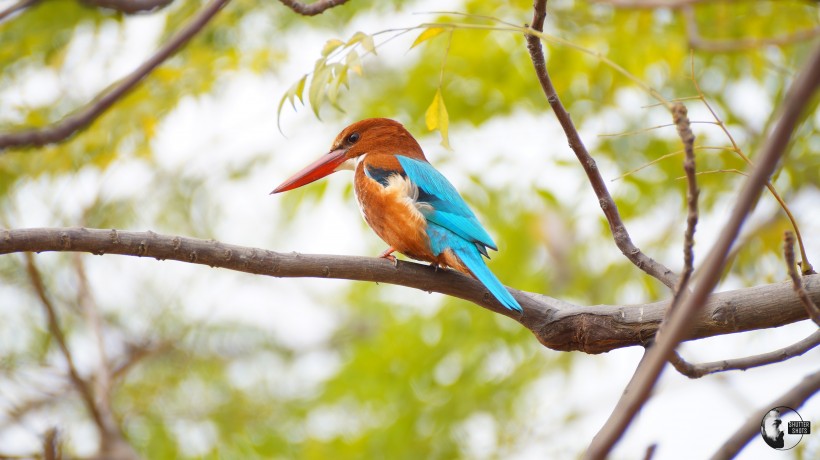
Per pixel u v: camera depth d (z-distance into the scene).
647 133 12.20
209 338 13.46
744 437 3.79
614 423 3.54
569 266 13.77
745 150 11.62
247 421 12.91
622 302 12.74
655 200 12.82
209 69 10.87
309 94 5.84
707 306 5.55
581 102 12.41
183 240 5.81
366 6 12.44
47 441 7.51
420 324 13.23
